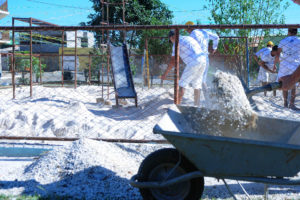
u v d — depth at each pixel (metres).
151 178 2.88
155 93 10.84
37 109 7.05
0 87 13.37
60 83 16.95
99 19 28.75
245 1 13.72
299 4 3.82
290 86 3.38
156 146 4.79
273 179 2.62
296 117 6.71
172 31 6.96
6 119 6.21
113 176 3.55
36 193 3.12
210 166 2.64
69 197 3.09
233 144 2.51
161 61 17.91
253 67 14.02
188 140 2.57
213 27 4.72
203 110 3.38
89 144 4.02
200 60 6.71
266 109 7.65
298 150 2.44
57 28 4.96
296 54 7.64
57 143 4.98
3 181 3.45
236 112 3.32
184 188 2.87
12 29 5.07
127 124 6.12
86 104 9.13
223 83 3.42
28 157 4.40
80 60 29.55
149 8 29.28
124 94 9.37
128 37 24.70
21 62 16.69
